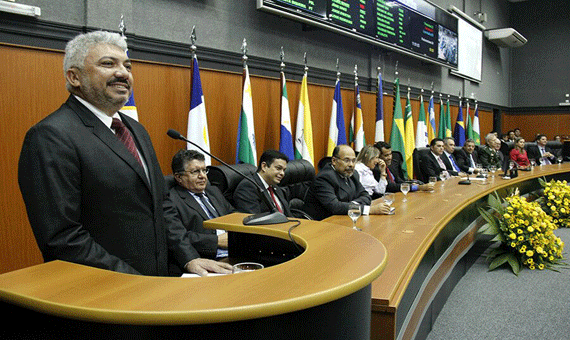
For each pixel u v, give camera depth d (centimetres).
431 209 297
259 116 438
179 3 365
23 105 271
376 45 586
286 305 78
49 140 124
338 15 499
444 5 837
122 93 138
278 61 457
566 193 534
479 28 982
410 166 626
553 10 1145
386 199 298
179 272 193
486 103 1062
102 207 132
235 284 87
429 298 217
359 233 137
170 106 355
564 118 1143
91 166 129
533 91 1177
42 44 279
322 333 88
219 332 77
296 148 454
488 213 382
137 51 334
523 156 739
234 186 289
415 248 192
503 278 343
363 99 600
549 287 321
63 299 78
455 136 831
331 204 298
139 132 155
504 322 258
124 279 90
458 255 317
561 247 386
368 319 105
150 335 76
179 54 360
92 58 134
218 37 398
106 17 308
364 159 426
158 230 144
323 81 527
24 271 94
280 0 423
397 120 591
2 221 264
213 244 200
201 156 246
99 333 78
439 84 830
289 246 158
